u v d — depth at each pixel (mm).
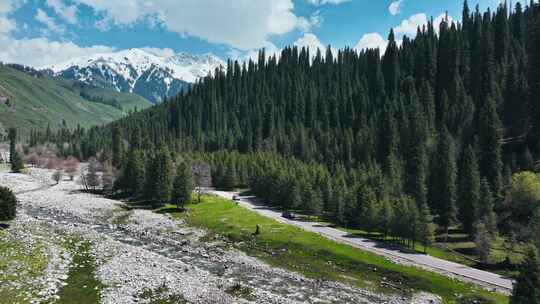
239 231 88500
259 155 164875
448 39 189750
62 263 53625
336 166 139625
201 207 112812
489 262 73938
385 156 143000
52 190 136125
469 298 56281
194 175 127562
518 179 94000
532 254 43719
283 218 103875
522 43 182250
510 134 130875
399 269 66000
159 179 114750
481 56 172000
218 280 56094
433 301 55562
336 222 104688
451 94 165250
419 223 80375
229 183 152750
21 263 50344
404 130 145375
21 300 40562
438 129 149500
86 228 81625
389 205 89875
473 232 88875
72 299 42969
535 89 124562
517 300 42875
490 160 110812
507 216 93062
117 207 110625
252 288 54562
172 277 53312
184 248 76250
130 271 53500
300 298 53219
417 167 116500
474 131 132250
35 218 83625
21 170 179000
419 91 177250
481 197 92250
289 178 117688
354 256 72062
